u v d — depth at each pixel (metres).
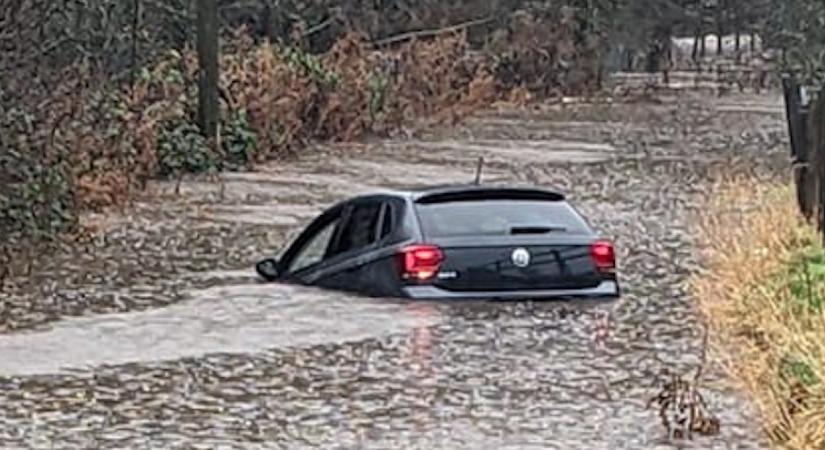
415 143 58.41
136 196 38.75
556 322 20.47
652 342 19.23
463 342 19.09
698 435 14.59
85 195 34.78
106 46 41.78
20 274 25.83
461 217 22.05
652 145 57.44
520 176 46.06
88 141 35.28
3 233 27.47
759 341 18.72
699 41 109.62
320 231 24.11
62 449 14.16
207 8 46.88
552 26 85.81
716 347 18.77
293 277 24.16
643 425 14.98
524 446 14.20
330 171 47.50
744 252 24.19
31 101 29.47
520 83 83.38
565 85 87.12
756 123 69.12
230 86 49.28
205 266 27.14
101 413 15.53
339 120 57.69
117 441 14.43
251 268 26.75
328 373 17.38
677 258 27.98
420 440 14.43
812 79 76.88
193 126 46.19
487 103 76.31
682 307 21.89
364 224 22.91
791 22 91.31
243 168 47.66
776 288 20.59
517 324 20.27
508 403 15.93
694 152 54.19
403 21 75.00
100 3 40.00
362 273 22.34
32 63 29.75
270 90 51.19
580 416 15.36
